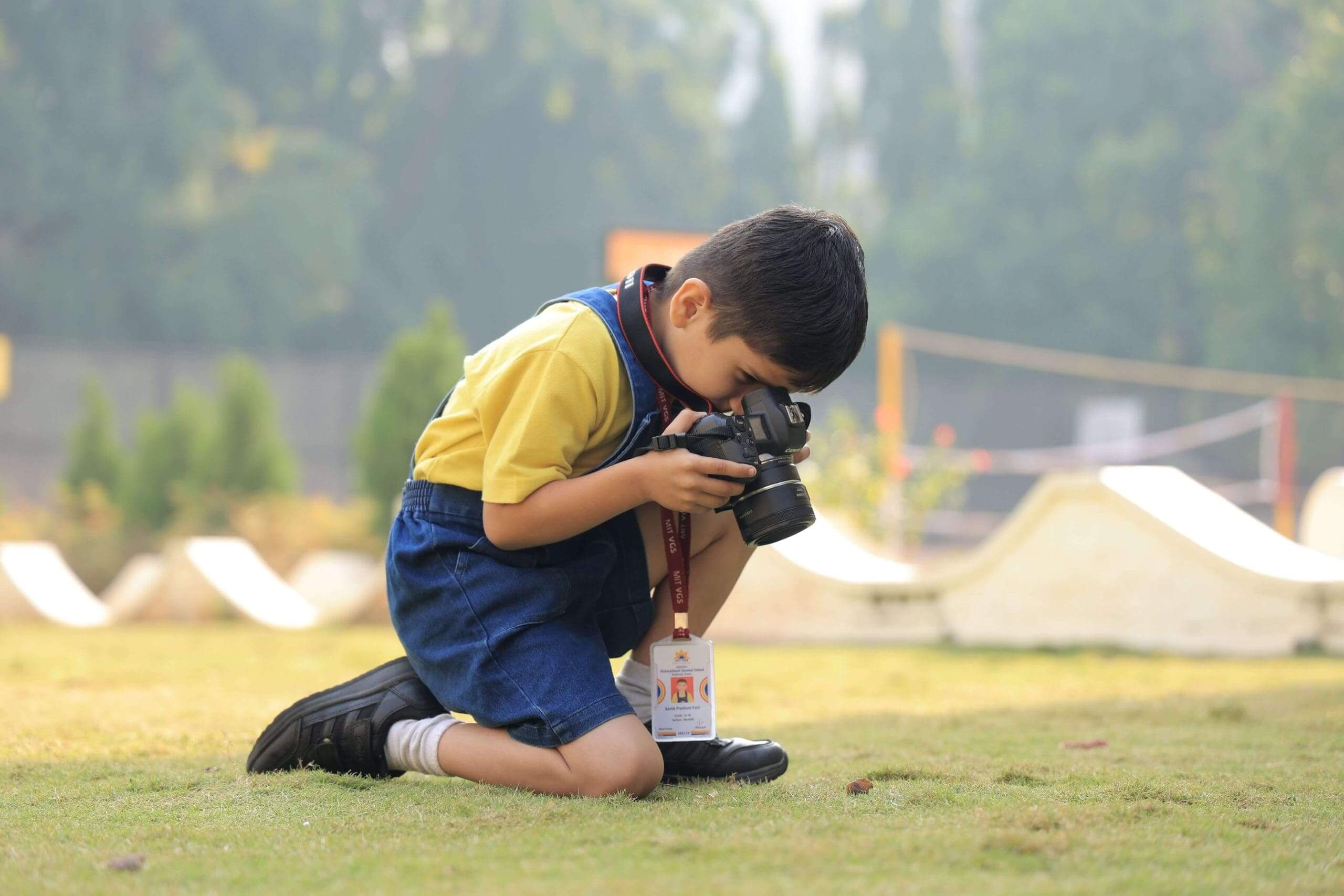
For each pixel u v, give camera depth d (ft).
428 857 6.41
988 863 6.10
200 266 155.02
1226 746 10.98
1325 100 138.31
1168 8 173.37
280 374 122.83
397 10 186.80
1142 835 6.75
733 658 23.70
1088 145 174.19
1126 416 136.15
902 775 9.17
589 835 6.85
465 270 186.80
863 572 29.37
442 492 9.00
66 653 24.32
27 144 147.84
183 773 9.35
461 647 8.72
